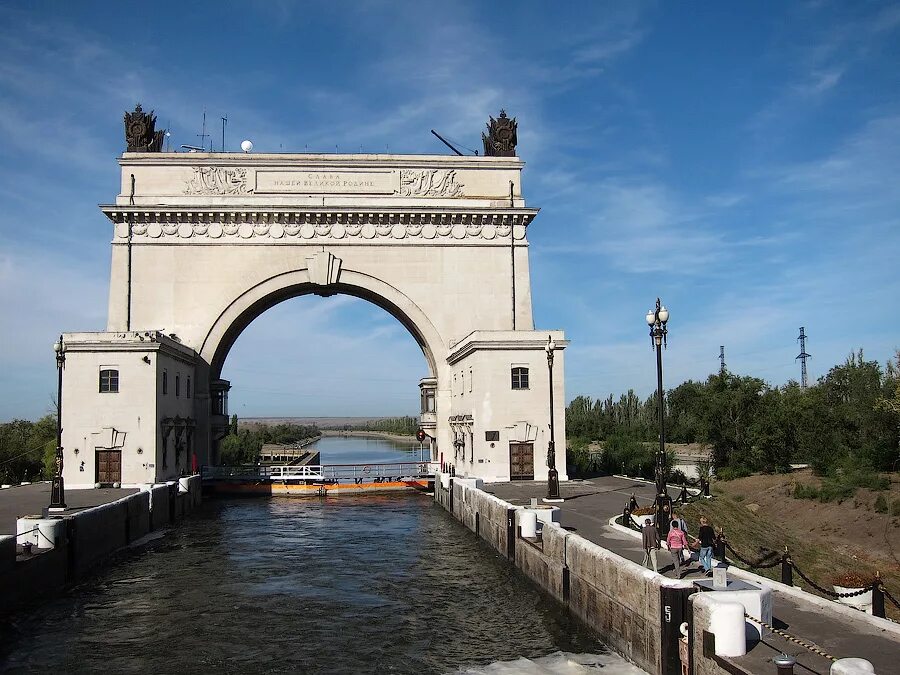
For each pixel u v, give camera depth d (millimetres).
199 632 27953
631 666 22688
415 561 40000
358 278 69812
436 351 70125
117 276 67375
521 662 24219
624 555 27406
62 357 41531
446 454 69812
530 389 57875
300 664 24656
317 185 70562
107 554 39719
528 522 35031
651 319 31625
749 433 75375
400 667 24188
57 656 25453
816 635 18750
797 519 57156
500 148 73750
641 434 106938
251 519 55969
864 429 72250
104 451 54125
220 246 68625
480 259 70812
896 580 40969
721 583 19984
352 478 71625
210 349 67875
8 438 82062
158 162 69312
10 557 28297
